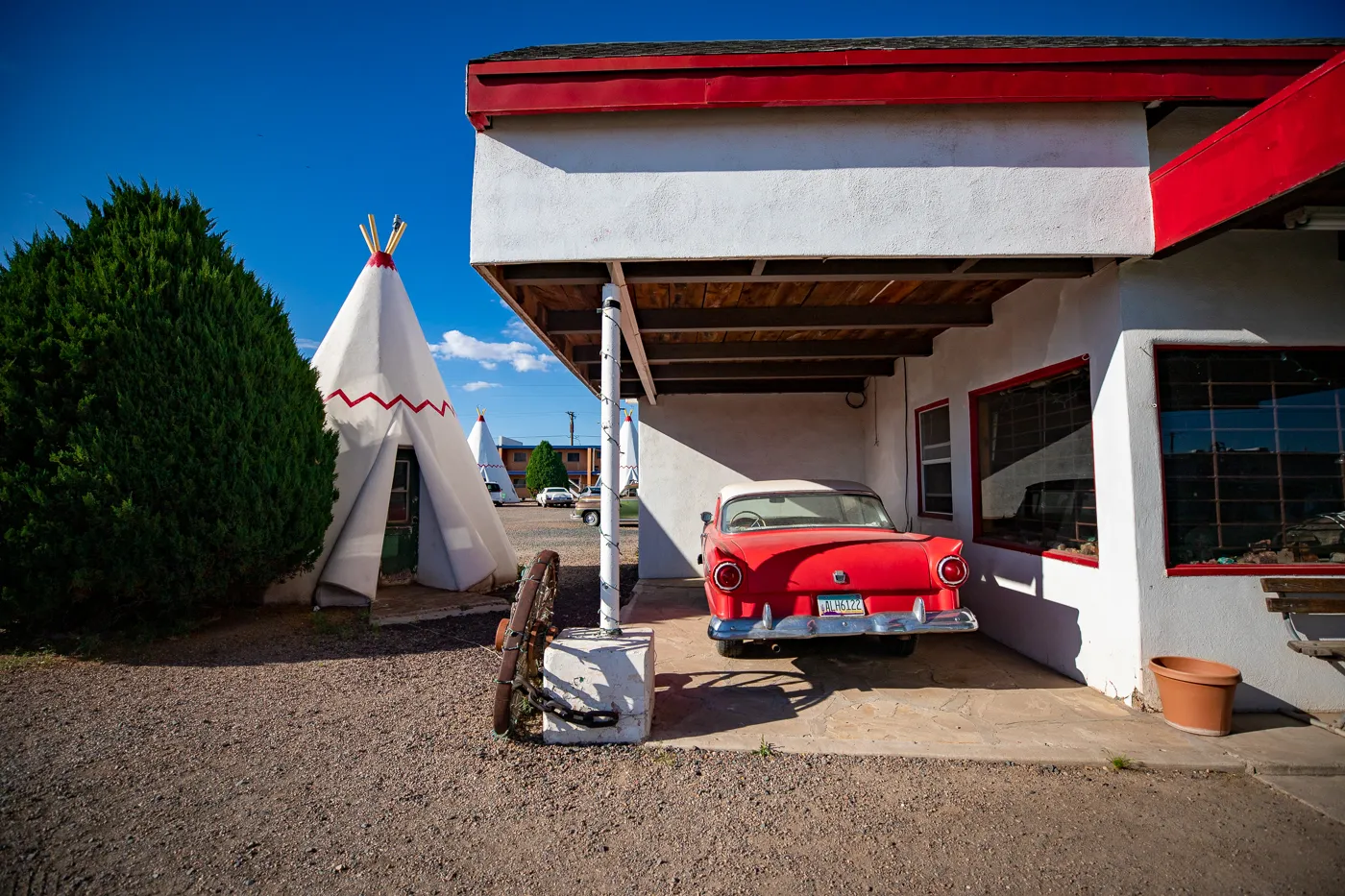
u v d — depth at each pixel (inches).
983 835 113.7
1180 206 154.9
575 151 165.8
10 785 133.0
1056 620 201.9
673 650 234.5
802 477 399.5
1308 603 162.9
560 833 115.2
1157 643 166.9
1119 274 172.7
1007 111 166.1
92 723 167.0
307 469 279.3
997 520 244.5
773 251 163.5
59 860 106.7
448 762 143.6
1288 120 125.0
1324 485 173.3
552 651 155.8
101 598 243.9
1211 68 162.1
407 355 355.3
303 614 285.4
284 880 101.8
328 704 181.2
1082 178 165.2
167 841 112.3
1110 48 160.6
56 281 232.4
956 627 174.9
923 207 164.2
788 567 182.1
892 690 186.5
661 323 235.9
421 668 215.3
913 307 236.8
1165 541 168.2
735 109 165.3
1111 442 176.2
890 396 348.8
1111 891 98.5
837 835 114.0
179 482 236.5
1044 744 147.6
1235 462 172.9
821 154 165.3
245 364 255.8
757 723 163.6
